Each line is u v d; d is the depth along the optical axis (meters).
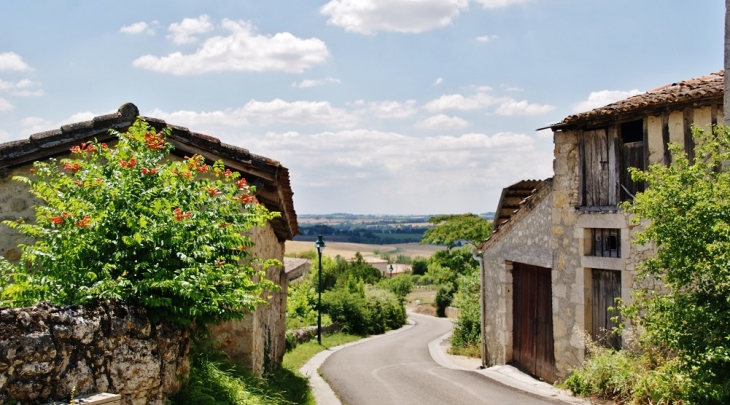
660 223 6.98
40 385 4.15
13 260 7.45
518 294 13.80
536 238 12.47
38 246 5.57
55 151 7.67
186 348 5.87
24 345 4.05
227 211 6.26
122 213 5.51
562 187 11.31
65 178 5.93
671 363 7.86
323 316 29.14
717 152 7.25
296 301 28.41
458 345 19.89
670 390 7.74
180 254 5.43
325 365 15.48
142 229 5.46
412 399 10.08
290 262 26.67
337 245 120.44
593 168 10.75
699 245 6.58
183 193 6.17
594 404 8.91
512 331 14.05
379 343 24.11
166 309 5.32
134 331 4.99
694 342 6.60
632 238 9.90
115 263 5.40
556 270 11.46
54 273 5.33
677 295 6.91
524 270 13.51
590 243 10.88
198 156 6.73
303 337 22.66
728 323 6.34
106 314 4.79
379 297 32.50
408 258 96.81
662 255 7.02
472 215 39.44
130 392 4.87
